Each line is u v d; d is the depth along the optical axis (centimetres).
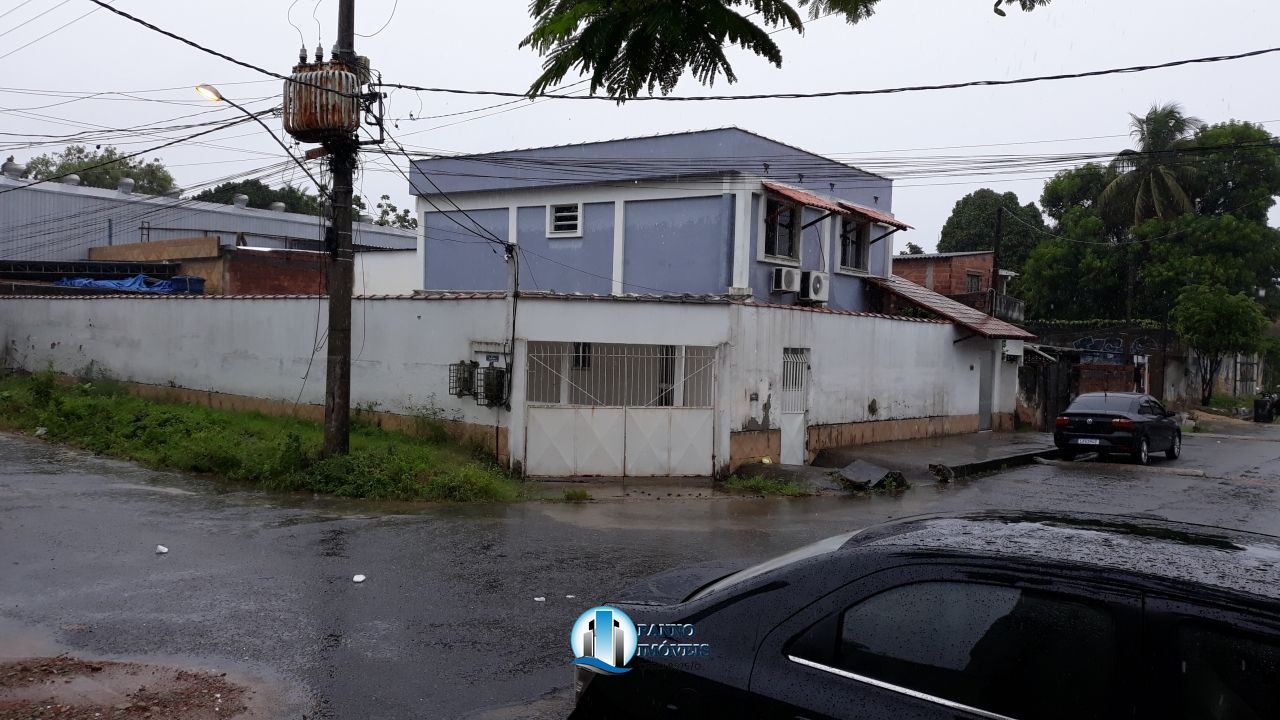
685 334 1392
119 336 2167
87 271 2788
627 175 1991
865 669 286
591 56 317
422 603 699
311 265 2778
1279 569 271
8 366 2567
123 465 1340
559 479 1355
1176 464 1900
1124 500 1361
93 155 4972
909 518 360
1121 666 254
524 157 2142
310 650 593
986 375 2342
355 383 1620
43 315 2431
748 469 1426
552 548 904
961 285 3419
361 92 1227
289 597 707
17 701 498
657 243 1947
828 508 1207
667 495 1270
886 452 1766
